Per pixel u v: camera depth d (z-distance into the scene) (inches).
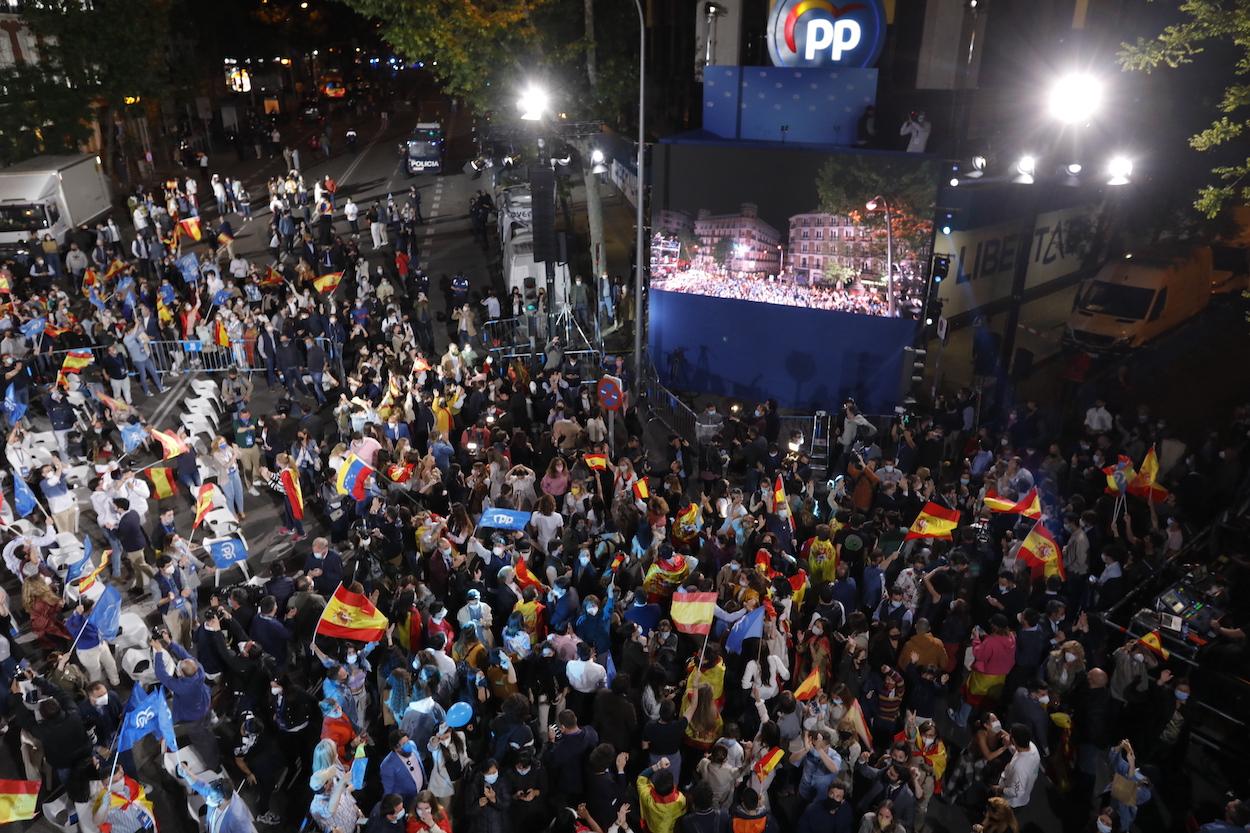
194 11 2450.8
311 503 681.0
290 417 770.8
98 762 373.7
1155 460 557.9
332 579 500.1
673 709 372.2
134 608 557.0
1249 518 549.6
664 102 1598.2
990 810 343.3
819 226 824.3
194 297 949.2
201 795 397.4
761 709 388.5
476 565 520.7
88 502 676.7
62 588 518.9
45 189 1212.5
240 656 434.0
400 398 722.8
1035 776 372.8
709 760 351.9
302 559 614.5
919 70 994.7
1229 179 850.8
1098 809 402.9
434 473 611.8
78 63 1472.7
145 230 1163.3
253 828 353.4
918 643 425.1
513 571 471.8
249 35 2800.2
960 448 708.7
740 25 1083.9
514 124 1040.2
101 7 1531.7
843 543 514.0
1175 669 461.1
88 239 1232.8
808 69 831.7
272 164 1939.0
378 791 416.8
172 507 674.8
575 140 1014.4
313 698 443.2
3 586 577.6
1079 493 606.2
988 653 427.5
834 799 342.6
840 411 860.6
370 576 514.0
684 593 421.1
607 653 433.7
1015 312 759.7
